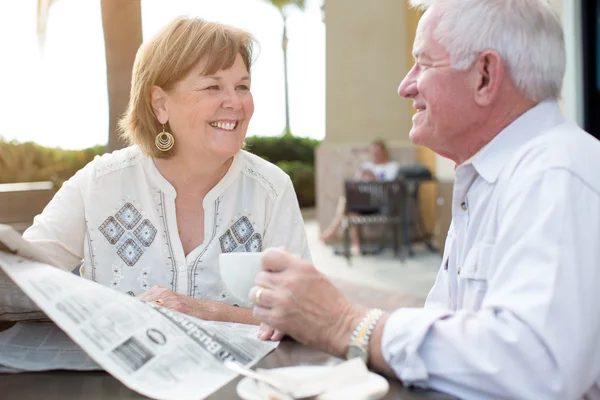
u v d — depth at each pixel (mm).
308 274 985
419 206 9711
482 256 1075
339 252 8852
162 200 1674
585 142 1016
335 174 10141
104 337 984
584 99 4453
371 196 8531
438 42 1106
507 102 1103
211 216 1690
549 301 871
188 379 955
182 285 1646
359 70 10188
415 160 9820
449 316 956
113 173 1689
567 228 909
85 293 1056
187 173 1661
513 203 979
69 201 1683
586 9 4379
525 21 1062
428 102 1130
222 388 935
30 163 6812
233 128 1601
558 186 941
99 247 1677
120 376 925
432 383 925
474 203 1147
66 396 932
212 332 1129
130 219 1678
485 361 879
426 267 7570
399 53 10086
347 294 5734
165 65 1565
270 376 855
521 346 863
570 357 859
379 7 10055
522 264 915
